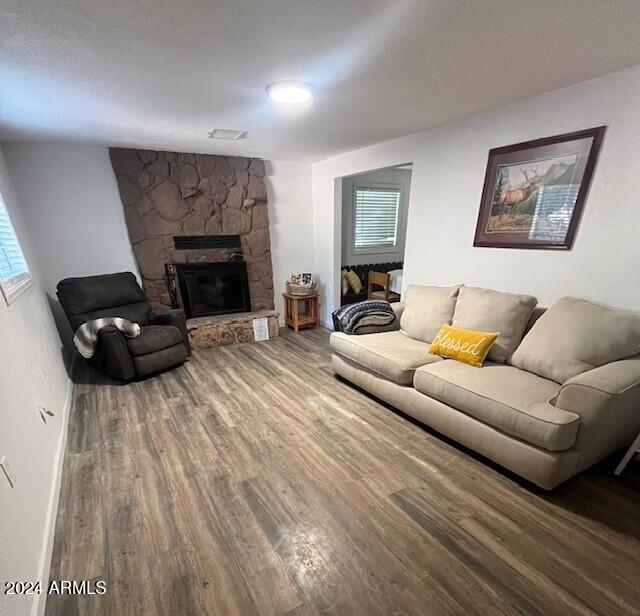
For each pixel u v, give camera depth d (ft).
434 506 5.54
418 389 7.45
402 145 10.58
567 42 4.96
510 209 8.06
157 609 4.10
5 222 8.24
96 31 4.44
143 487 6.06
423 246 10.44
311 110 7.80
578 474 6.18
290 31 4.54
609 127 6.27
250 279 14.75
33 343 7.06
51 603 4.18
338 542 4.93
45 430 6.18
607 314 6.27
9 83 5.87
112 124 8.64
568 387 5.48
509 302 7.62
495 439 6.08
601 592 4.21
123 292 11.44
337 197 14.40
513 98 7.31
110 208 11.89
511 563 4.58
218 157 13.08
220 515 5.43
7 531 3.76
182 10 4.02
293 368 11.23
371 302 10.57
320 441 7.29
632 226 6.24
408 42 4.88
